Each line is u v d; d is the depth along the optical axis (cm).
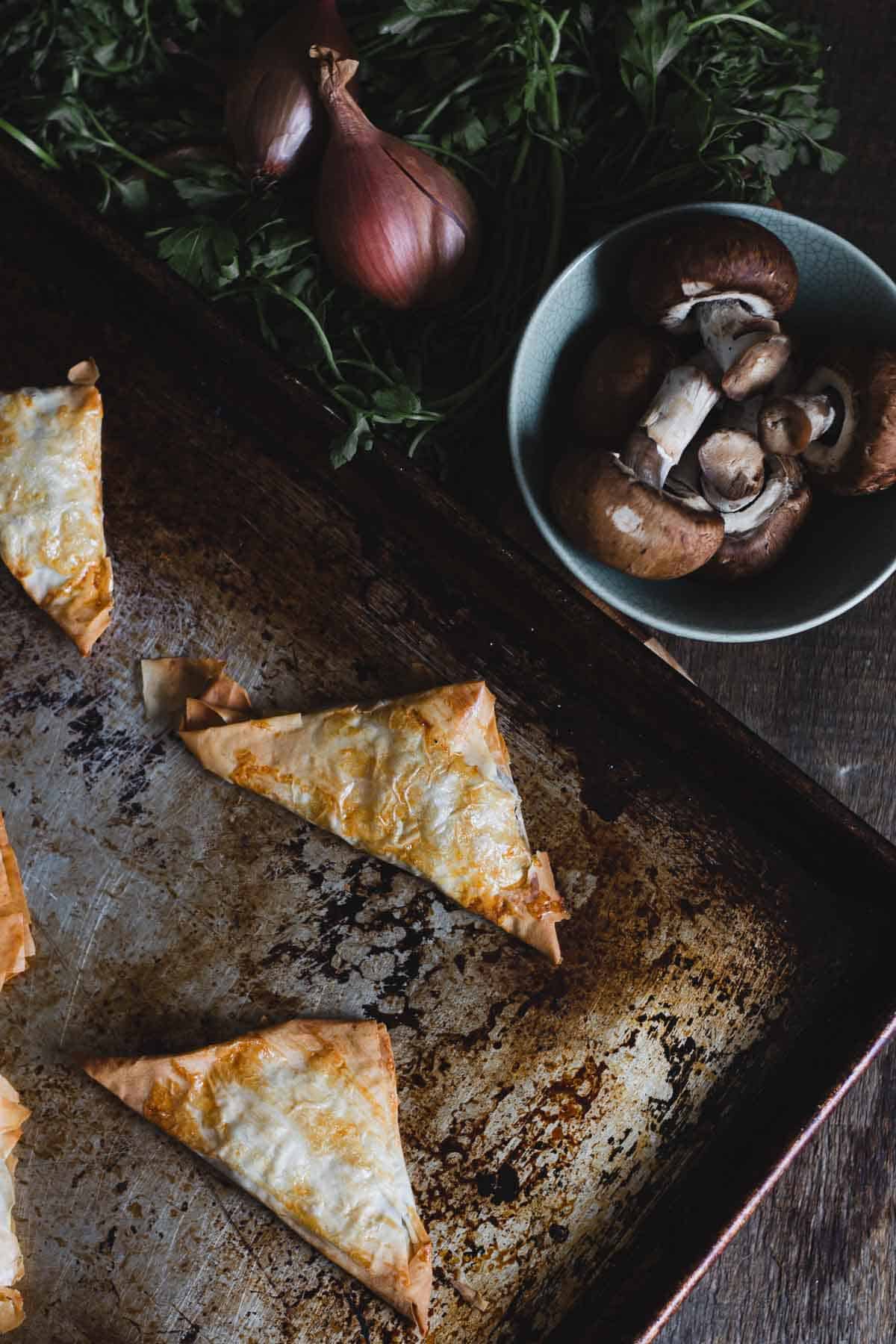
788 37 77
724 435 71
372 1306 72
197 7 75
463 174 75
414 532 75
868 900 75
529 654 75
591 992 74
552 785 75
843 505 74
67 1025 73
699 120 73
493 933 74
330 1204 72
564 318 73
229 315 75
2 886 71
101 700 74
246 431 75
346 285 75
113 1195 72
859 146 79
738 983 75
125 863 73
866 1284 78
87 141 74
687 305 71
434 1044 74
